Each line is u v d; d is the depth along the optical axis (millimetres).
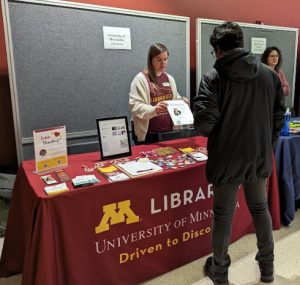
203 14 3164
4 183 2299
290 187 2379
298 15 3893
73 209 1476
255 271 1923
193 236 1963
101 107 2576
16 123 2229
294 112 3715
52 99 2348
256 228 1768
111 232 1623
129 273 1747
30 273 1444
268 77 1547
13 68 2150
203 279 1856
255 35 3250
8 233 1922
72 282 1533
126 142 2014
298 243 2209
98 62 2486
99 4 2559
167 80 2383
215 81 1503
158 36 2715
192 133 2701
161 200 1753
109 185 1558
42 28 2219
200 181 1886
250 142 1526
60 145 1791
